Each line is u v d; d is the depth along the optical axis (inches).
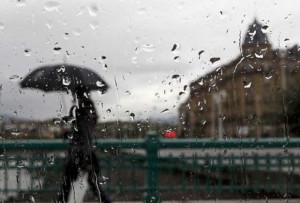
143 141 131.6
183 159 131.3
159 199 129.0
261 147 137.6
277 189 128.8
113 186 127.0
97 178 124.3
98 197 123.6
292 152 130.4
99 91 141.0
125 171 128.6
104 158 127.6
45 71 138.2
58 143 127.0
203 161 131.3
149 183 129.3
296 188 128.1
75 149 123.5
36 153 127.9
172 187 130.0
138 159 130.2
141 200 128.3
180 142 132.7
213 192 129.8
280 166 129.6
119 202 126.9
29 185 124.0
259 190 129.3
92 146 123.9
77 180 123.0
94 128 125.3
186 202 128.7
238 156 131.0
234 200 128.7
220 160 131.0
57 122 136.0
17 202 123.6
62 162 123.8
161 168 130.4
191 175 130.6
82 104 126.3
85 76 136.1
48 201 122.9
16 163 124.8
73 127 124.5
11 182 124.2
